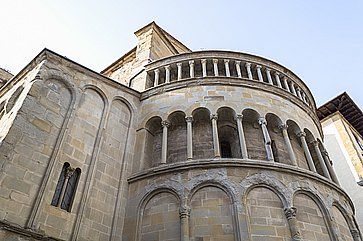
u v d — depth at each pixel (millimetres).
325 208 14969
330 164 19734
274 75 21797
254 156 17141
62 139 14578
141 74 23281
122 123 18750
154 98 20312
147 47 26688
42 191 12594
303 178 15625
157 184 15430
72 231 12930
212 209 13930
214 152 16234
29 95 14398
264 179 14805
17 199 11766
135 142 18484
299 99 21141
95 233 13656
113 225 14414
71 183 14273
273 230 13289
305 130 19781
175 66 21938
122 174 16484
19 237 11141
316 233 13906
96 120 17188
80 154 15180
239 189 14289
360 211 28797
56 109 15336
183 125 19094
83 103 16953
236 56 21484
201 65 21578
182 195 14430
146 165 17484
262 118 18094
